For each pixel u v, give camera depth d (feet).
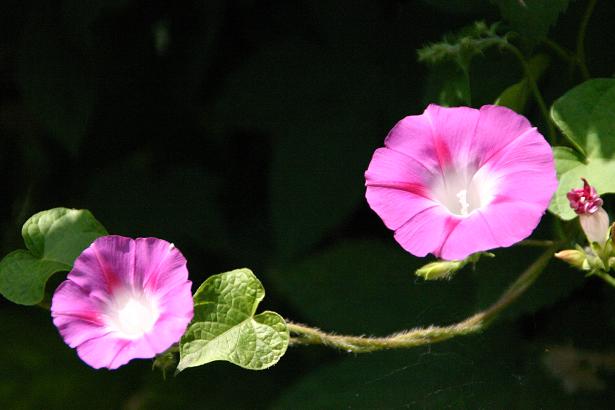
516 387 4.59
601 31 4.62
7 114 5.06
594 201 4.34
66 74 4.81
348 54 4.76
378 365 4.60
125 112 4.95
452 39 4.53
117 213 4.84
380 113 4.73
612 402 4.58
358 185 4.69
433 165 4.33
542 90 4.63
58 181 5.01
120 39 4.90
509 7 4.48
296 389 4.60
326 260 4.66
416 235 4.28
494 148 4.32
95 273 4.30
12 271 4.46
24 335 4.81
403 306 4.63
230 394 4.75
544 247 4.56
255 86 4.77
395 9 4.75
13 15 4.88
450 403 4.58
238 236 4.85
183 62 4.91
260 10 4.85
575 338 4.63
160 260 4.29
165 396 4.75
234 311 4.33
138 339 4.26
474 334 4.60
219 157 4.94
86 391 4.77
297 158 4.71
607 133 4.43
